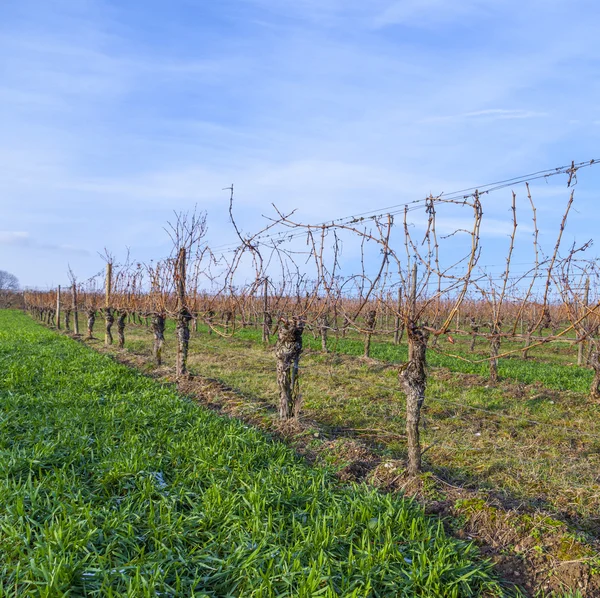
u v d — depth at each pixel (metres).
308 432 6.85
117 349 15.84
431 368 12.62
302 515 4.22
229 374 11.39
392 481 5.27
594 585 3.50
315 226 6.70
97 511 4.04
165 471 5.09
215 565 3.54
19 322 30.39
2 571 3.26
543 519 4.25
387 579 3.42
